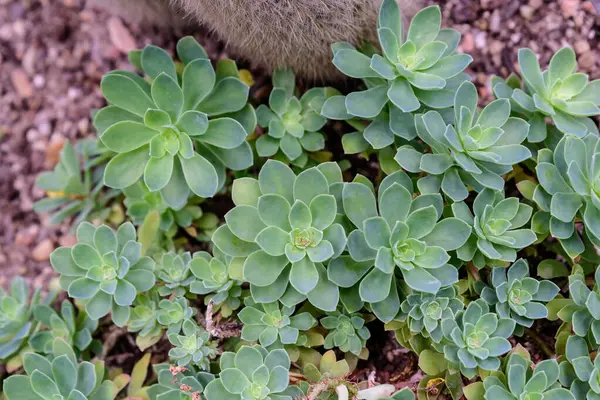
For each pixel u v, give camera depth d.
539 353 0.43
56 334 0.44
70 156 0.47
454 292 0.41
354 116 0.43
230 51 0.49
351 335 0.41
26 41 0.53
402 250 0.40
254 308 0.41
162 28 0.51
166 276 0.43
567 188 0.41
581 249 0.41
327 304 0.40
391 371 0.44
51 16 0.53
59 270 0.43
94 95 0.52
